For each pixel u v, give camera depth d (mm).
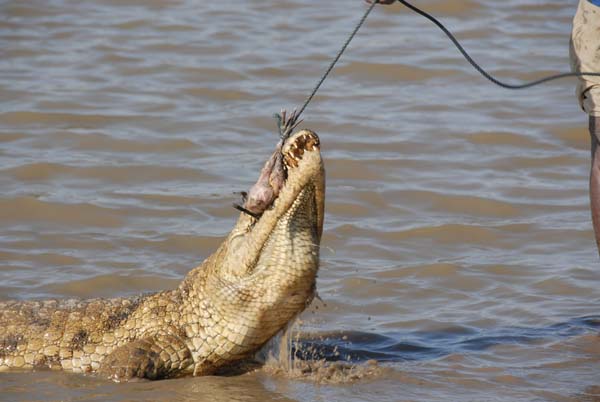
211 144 41469
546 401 21719
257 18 59875
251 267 21906
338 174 38344
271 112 45625
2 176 36781
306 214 21391
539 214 35156
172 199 35406
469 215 35125
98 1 62250
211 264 22984
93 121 43500
